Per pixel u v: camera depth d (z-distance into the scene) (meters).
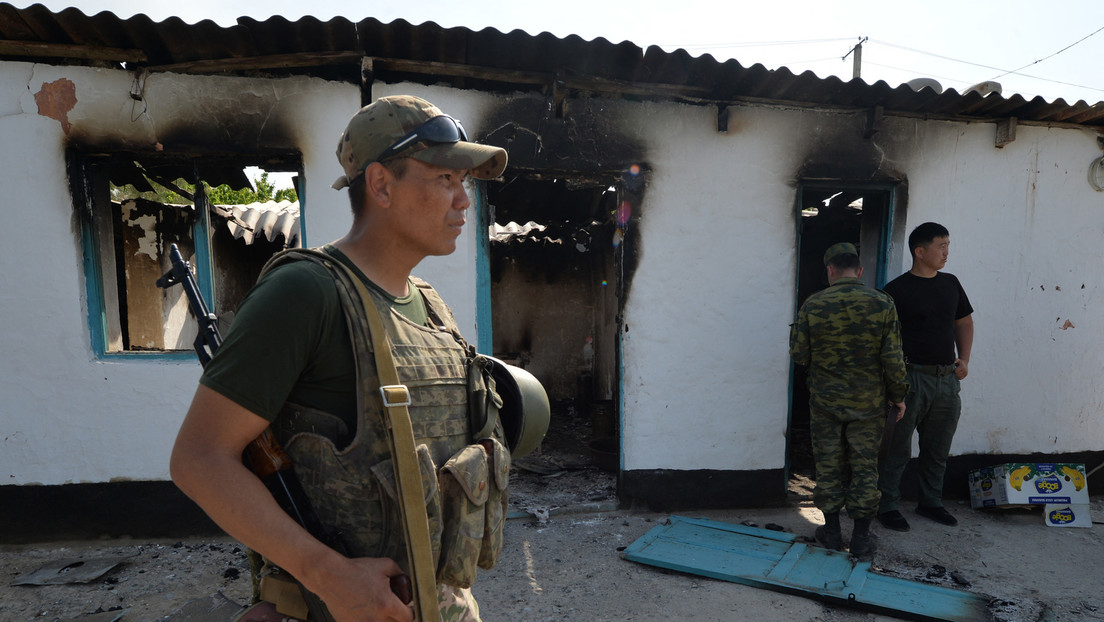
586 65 3.48
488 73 3.52
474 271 3.74
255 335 0.84
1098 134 4.28
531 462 5.18
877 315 3.21
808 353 3.44
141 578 3.04
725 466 4.05
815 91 3.74
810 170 3.99
